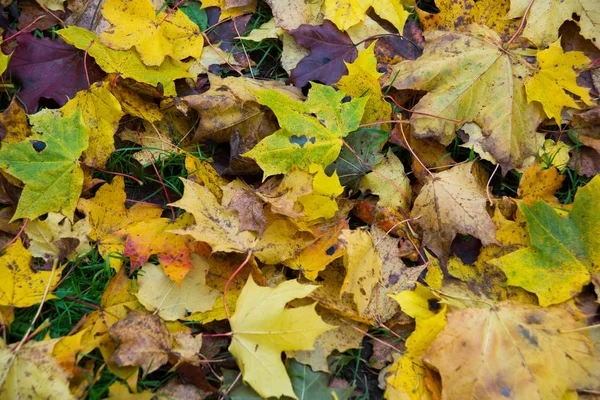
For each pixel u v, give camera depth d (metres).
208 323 1.02
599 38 1.15
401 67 1.14
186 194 1.03
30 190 1.03
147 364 0.96
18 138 1.05
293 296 0.99
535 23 1.14
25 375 0.94
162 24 1.14
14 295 0.99
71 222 1.04
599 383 0.97
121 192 1.07
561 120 1.13
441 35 1.14
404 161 1.14
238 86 1.11
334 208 1.06
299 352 1.00
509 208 1.09
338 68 1.15
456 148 1.14
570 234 1.03
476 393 0.96
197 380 0.98
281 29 1.17
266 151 1.06
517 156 1.11
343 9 1.16
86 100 1.07
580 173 1.13
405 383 0.98
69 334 0.99
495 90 1.12
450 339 0.98
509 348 0.98
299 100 1.13
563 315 1.01
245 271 1.04
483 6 1.16
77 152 1.05
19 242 1.01
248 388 0.98
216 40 1.18
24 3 1.15
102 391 0.97
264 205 1.05
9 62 1.09
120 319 0.99
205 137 1.10
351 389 0.99
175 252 1.03
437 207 1.07
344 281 1.00
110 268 1.05
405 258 1.08
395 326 1.03
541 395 0.96
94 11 1.15
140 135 1.11
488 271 1.06
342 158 1.11
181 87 1.15
